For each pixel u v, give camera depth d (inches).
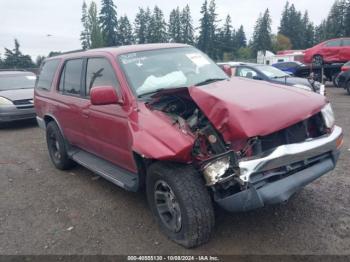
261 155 126.3
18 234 161.8
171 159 129.5
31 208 189.2
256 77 434.9
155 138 136.1
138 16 2551.7
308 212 164.7
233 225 156.5
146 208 180.1
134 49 185.8
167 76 174.4
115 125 166.2
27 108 409.4
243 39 3169.3
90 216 175.3
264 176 127.6
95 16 2400.3
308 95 148.8
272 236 146.6
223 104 129.3
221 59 2618.1
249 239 145.3
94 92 155.2
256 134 123.0
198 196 132.2
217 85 160.4
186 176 133.3
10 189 219.1
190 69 184.9
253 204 126.0
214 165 128.3
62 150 237.9
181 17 2628.0
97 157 207.8
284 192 129.4
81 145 217.9
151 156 132.7
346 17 2472.9
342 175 208.8
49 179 233.3
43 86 258.2
